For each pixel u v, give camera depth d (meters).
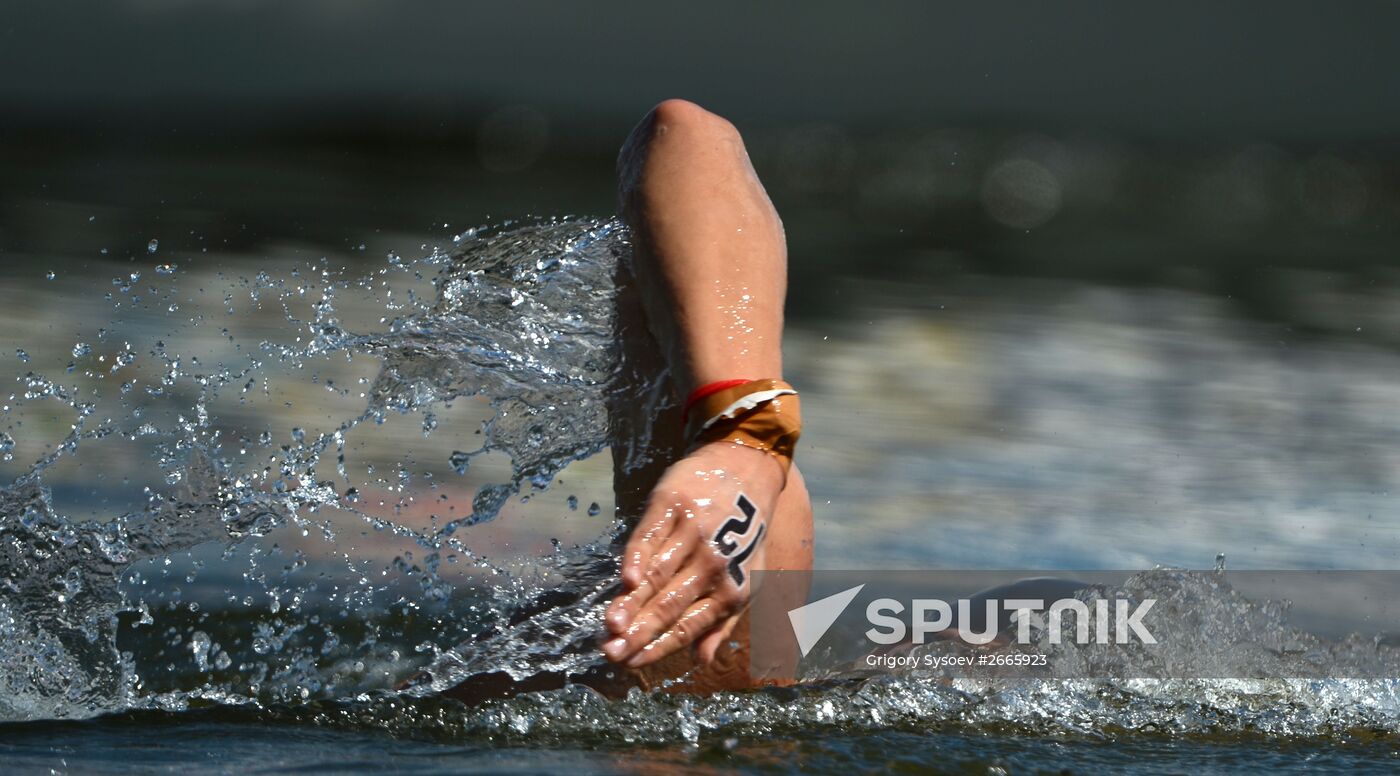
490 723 5.37
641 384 6.39
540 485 6.76
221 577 8.52
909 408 13.95
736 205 6.06
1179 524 10.24
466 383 6.89
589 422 6.66
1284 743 5.51
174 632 7.42
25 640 6.34
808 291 20.75
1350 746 5.49
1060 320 18.95
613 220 6.62
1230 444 12.82
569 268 6.67
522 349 6.74
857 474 11.63
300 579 8.54
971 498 10.92
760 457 5.31
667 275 5.88
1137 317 19.36
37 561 6.77
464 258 7.05
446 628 7.68
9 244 20.56
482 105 53.94
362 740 5.15
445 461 11.64
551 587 6.42
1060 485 11.41
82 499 10.05
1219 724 5.71
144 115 47.78
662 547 4.95
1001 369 15.88
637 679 5.83
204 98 55.62
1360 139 53.44
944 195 40.41
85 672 6.19
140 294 17.30
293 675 6.79
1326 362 16.59
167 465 8.55
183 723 5.39
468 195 31.67
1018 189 41.38
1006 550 9.54
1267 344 17.66
